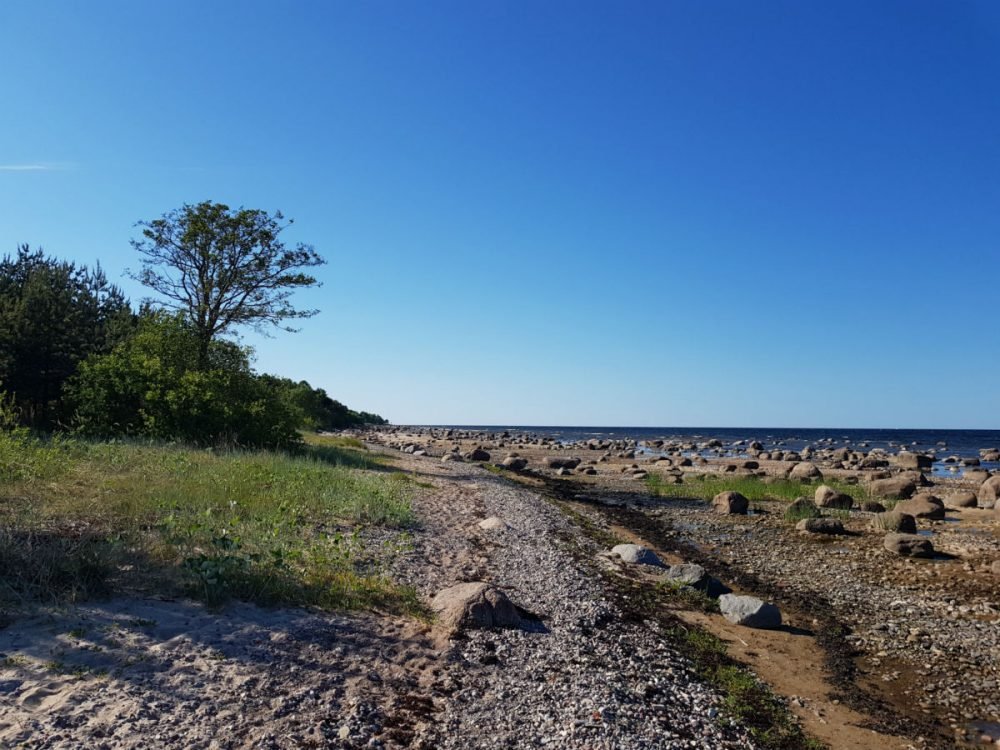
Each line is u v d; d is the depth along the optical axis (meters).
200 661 6.39
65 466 14.00
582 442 84.62
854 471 43.00
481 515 17.44
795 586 13.76
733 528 20.47
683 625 10.38
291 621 7.66
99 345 27.69
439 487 22.39
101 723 5.16
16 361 24.66
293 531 11.40
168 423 23.06
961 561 15.99
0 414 18.34
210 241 28.17
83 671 5.84
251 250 28.88
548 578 11.66
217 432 23.95
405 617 8.55
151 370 23.78
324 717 5.86
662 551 16.80
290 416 26.84
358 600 8.68
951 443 95.12
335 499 14.66
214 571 7.78
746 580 14.12
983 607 12.41
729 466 42.81
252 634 7.14
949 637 10.84
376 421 132.12
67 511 10.50
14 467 13.02
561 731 6.25
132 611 7.18
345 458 27.20
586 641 8.80
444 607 8.88
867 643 10.52
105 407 23.30
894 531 19.55
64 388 24.08
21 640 6.18
